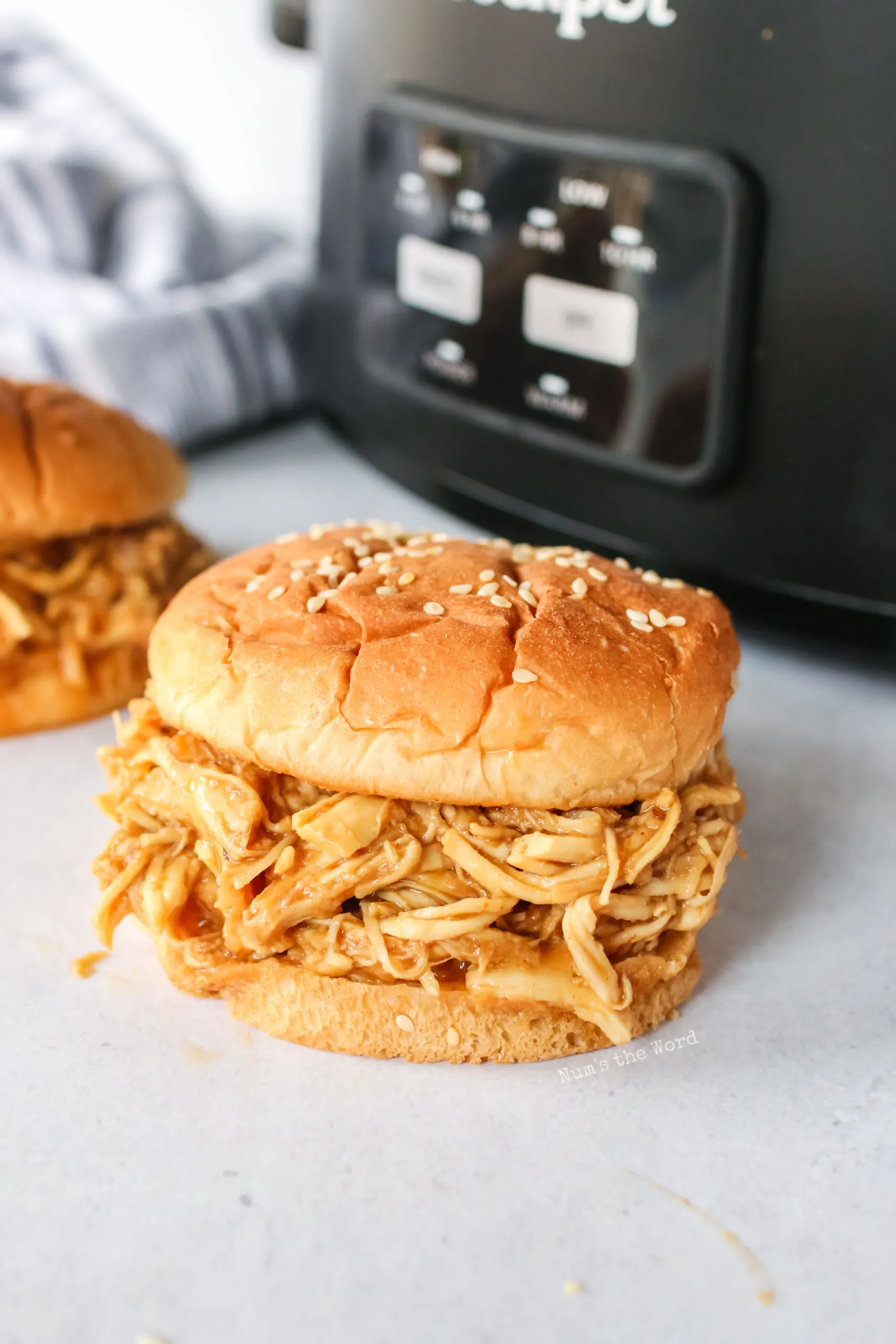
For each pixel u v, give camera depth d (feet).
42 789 1.47
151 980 1.28
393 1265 1.10
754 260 1.46
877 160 1.40
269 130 2.81
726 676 1.26
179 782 1.25
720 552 1.56
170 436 2.04
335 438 2.09
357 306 1.83
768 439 1.50
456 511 1.80
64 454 1.53
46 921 1.33
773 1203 1.14
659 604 1.28
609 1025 1.21
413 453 1.81
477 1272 1.09
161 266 2.16
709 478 1.53
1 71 2.38
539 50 1.54
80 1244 1.10
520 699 1.18
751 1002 1.28
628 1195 1.14
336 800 1.21
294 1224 1.12
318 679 1.20
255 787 1.23
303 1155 1.16
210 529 1.86
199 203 2.26
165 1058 1.22
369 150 1.73
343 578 1.29
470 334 1.68
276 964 1.23
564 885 1.20
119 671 1.56
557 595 1.26
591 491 1.62
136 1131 1.17
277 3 2.02
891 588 1.50
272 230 2.54
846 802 1.49
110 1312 1.07
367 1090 1.21
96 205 2.17
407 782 1.18
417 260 1.71
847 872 1.41
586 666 1.20
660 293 1.52
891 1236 1.12
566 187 1.55
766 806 1.48
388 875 1.21
